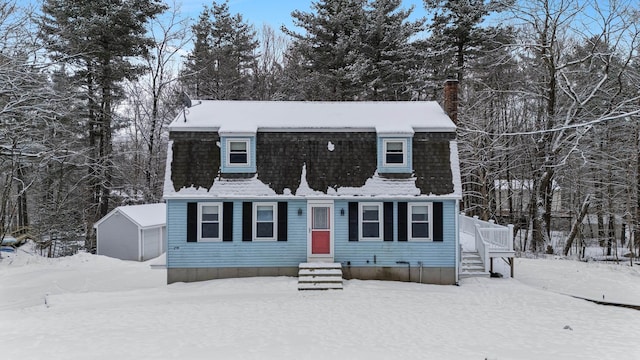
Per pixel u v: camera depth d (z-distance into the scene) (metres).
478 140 31.52
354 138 19.56
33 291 18.84
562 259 25.98
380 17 34.31
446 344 11.39
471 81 33.75
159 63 35.47
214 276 18.58
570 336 12.09
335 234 18.67
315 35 37.47
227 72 41.91
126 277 21.27
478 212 35.88
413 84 36.62
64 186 34.16
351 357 10.44
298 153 19.28
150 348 10.98
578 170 30.36
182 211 18.55
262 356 10.45
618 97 27.02
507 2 28.58
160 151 38.25
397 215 18.70
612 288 18.45
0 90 22.31
